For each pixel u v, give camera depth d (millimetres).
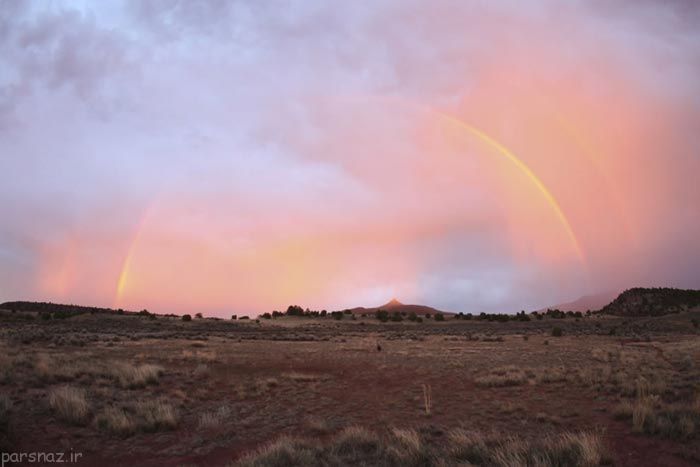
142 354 28922
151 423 13625
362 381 22750
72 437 12562
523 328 84750
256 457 10500
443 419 15758
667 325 87125
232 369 25609
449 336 59188
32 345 33094
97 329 63938
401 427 14562
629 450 11836
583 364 27438
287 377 23172
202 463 11312
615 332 63281
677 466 10648
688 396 17469
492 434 13070
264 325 90875
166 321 89250
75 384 18312
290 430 14305
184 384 20328
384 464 10414
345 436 12547
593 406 16922
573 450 10805
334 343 43875
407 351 35344
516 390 20156
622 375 21609
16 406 14648
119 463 11156
